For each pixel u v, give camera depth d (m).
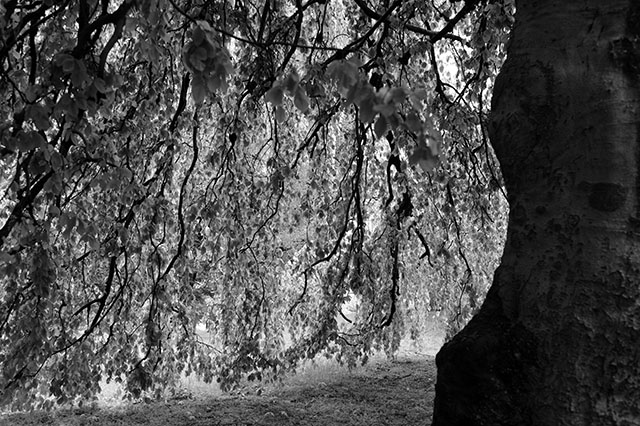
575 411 1.52
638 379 1.49
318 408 5.69
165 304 4.22
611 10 1.65
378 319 5.13
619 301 1.52
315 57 4.43
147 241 4.37
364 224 5.04
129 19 1.94
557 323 1.58
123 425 5.23
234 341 4.84
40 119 1.75
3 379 3.71
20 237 2.52
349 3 4.90
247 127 4.38
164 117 4.03
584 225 1.59
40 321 3.38
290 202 4.79
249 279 4.62
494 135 1.83
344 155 5.18
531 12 1.80
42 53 2.74
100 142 2.60
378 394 6.21
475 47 4.25
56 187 2.19
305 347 5.09
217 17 3.63
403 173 4.73
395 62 4.02
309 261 5.00
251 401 5.94
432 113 4.71
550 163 1.68
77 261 4.00
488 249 5.24
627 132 1.58
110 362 4.35
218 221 4.45
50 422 5.32
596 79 1.63
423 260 5.55
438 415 1.74
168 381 4.59
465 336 1.72
